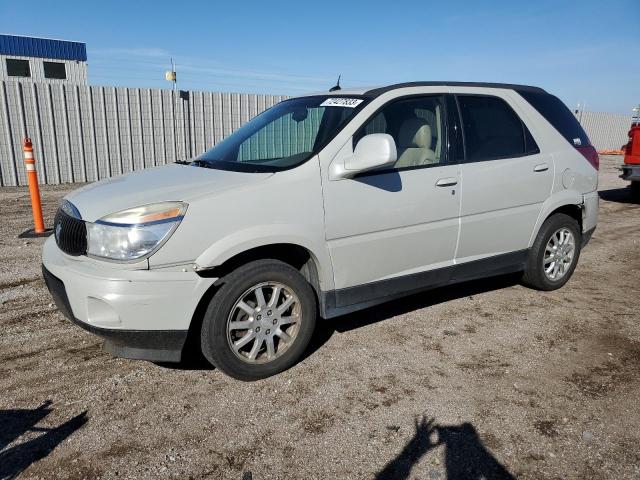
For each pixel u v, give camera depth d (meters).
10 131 11.76
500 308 4.84
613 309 4.85
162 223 3.09
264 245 3.38
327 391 3.36
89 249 3.18
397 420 3.05
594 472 2.63
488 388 3.41
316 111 4.13
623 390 3.41
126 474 2.57
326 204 3.57
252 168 3.70
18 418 3.01
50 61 25.25
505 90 4.79
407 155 4.03
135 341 3.14
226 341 3.31
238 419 3.04
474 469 2.64
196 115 14.24
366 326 4.39
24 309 4.61
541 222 4.93
